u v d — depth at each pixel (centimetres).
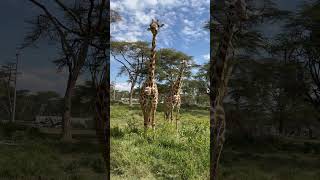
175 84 1187
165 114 1220
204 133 815
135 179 520
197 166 557
